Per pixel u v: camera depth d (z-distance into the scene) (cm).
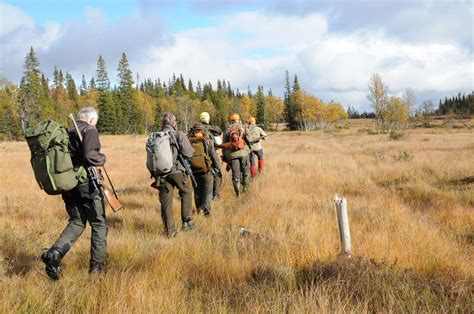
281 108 12531
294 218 713
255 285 447
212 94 14512
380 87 7375
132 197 972
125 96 9469
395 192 1037
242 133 1037
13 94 7888
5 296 380
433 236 621
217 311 374
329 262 490
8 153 3145
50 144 429
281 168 1458
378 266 480
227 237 627
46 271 435
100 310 364
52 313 374
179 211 827
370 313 376
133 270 474
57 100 10125
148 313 361
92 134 445
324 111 10581
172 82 15425
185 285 450
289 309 370
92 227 475
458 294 404
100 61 8956
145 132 9962
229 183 1192
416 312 375
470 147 2389
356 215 760
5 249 552
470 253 586
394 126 8262
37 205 899
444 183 1130
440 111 15938
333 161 1673
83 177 450
